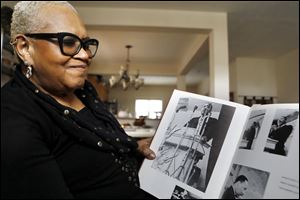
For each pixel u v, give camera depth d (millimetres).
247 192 484
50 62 570
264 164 484
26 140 439
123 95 7633
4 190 412
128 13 2584
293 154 457
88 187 551
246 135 543
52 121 531
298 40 3553
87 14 2549
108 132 621
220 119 599
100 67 5098
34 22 566
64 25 577
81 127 573
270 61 4598
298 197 427
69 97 675
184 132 640
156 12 2615
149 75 5281
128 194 604
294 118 490
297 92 3934
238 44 3744
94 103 723
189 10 2631
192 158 589
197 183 552
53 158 491
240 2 2439
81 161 548
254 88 4492
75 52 588
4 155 416
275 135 497
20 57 588
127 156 667
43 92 564
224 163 544
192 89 7816
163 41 3684
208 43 3035
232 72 4680
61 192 457
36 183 433
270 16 2742
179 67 4984
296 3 2439
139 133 2324
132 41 3701
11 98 498
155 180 622
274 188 455
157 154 658
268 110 538
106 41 3707
